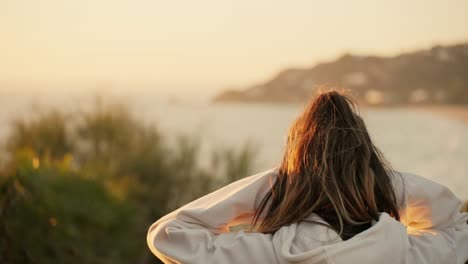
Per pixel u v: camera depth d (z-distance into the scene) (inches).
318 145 56.5
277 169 60.7
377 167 57.9
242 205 57.9
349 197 54.9
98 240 214.7
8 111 370.9
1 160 189.5
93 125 370.9
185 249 55.7
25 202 176.2
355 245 51.1
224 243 55.0
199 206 59.0
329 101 58.4
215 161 340.5
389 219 53.3
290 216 55.6
